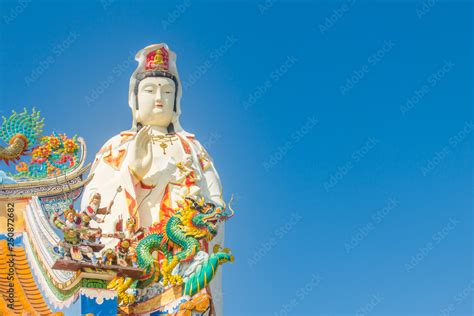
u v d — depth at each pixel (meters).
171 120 26.50
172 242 21.81
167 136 25.73
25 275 20.44
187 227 21.84
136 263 21.20
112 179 24.55
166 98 26.22
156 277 21.20
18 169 21.23
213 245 24.50
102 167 24.81
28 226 20.70
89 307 18.88
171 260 21.48
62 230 18.98
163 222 23.72
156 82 26.20
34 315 19.53
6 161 21.30
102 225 23.67
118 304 20.05
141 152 24.30
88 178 21.48
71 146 21.56
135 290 20.53
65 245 19.02
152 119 26.12
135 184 24.25
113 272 19.39
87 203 24.31
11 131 21.53
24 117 21.69
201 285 21.14
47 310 19.78
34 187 21.02
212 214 22.08
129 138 25.64
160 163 24.80
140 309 21.38
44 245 20.23
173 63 26.73
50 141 21.48
